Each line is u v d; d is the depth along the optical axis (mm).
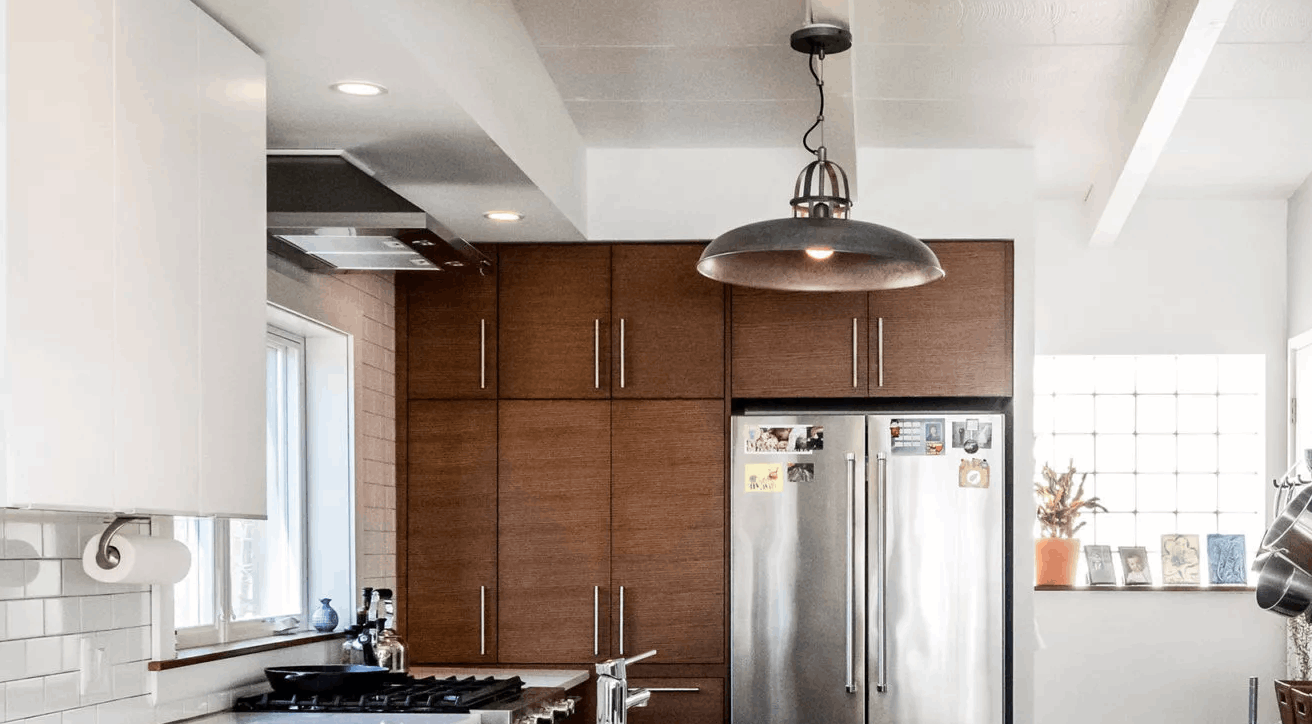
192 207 2621
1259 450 6578
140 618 3234
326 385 4906
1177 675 6426
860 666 5156
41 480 2061
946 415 5238
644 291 5465
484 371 5488
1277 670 6395
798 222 3201
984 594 5148
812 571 5234
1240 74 4973
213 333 2703
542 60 4430
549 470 5449
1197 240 6543
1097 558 6609
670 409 5430
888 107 4949
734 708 5223
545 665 5387
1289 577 5012
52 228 2104
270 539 4594
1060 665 6473
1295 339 6324
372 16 2816
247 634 4191
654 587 5375
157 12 2486
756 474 5297
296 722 3436
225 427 2746
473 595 5434
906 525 5199
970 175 5434
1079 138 5359
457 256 4082
